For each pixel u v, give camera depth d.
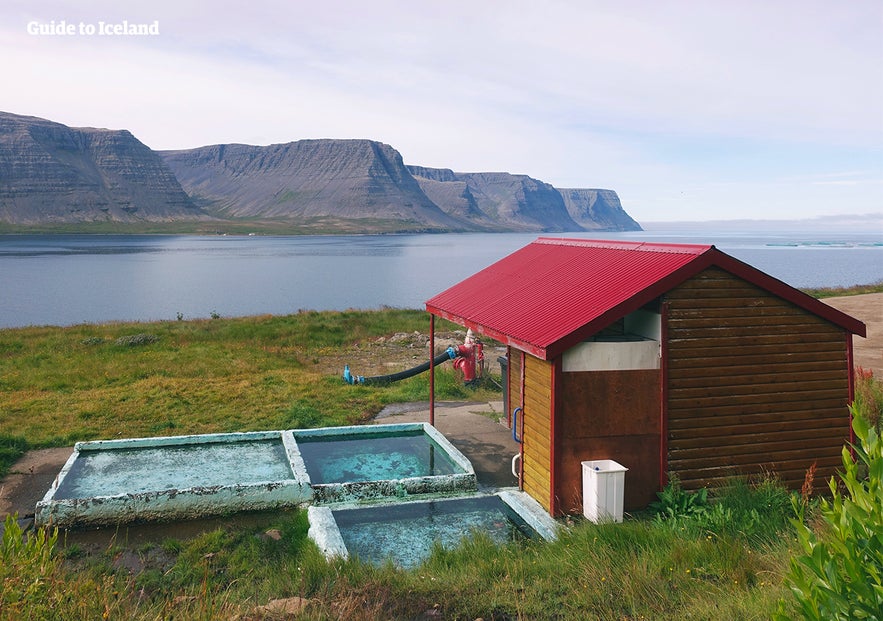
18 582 4.44
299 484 9.37
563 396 8.75
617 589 6.07
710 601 5.60
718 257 8.98
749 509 8.15
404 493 9.78
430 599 6.04
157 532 8.48
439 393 17.02
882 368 17.62
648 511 8.95
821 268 126.44
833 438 9.68
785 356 9.45
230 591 6.36
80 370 18.78
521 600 5.96
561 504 8.76
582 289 9.93
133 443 11.73
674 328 8.99
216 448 11.83
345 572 6.60
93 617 4.71
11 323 51.34
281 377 18.30
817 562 3.06
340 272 114.06
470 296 12.34
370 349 24.19
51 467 11.02
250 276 104.81
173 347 22.73
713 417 9.20
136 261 145.12
